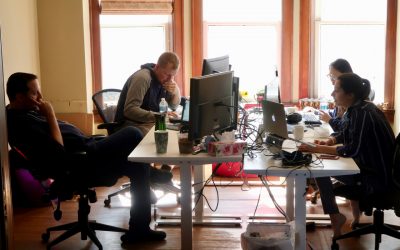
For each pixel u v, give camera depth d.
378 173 3.27
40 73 5.47
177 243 3.72
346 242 3.71
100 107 4.77
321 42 5.68
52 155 3.43
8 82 3.54
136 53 5.75
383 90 5.59
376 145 3.27
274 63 5.75
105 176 3.58
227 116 3.42
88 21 5.59
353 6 5.61
